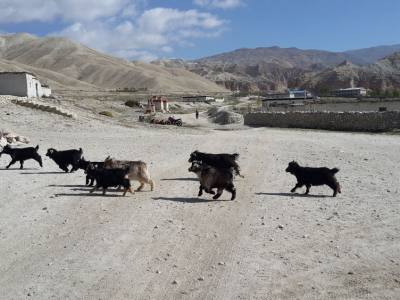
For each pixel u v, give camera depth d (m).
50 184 18.58
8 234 12.20
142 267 9.95
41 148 30.02
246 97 172.12
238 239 11.62
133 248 11.09
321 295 8.60
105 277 9.46
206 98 150.25
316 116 51.25
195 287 8.97
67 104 55.78
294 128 52.44
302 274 9.52
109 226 12.76
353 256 10.42
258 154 28.09
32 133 36.81
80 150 21.47
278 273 9.57
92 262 10.24
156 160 25.12
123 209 14.52
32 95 54.62
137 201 15.57
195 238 11.76
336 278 9.32
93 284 9.14
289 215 13.70
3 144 30.41
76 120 43.25
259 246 11.09
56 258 10.50
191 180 19.38
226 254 10.62
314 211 14.10
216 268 9.85
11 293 8.84
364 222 12.86
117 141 34.22
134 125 47.16
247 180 19.47
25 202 15.52
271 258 10.34
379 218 13.20
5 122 39.28
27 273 9.72
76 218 13.57
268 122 57.12
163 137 37.84
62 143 32.56
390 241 11.31
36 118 41.75
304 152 28.81
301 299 8.45
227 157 19.73
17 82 51.34
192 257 10.49
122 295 8.66
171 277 9.44
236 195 16.53
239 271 9.69
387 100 65.88
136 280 9.30
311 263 10.05
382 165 23.06
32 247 11.22
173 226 12.74
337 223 12.81
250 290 8.83
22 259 10.48
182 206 14.88
